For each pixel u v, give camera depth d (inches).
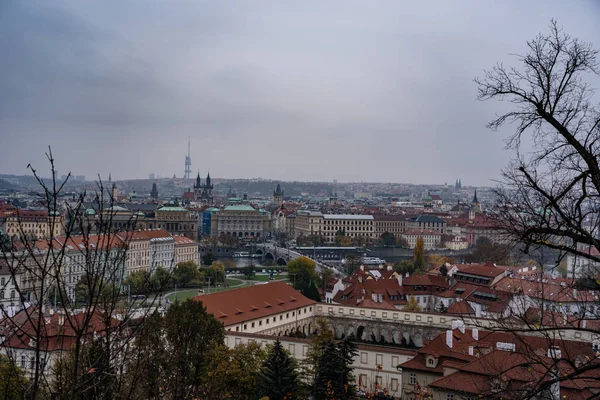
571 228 1631.4
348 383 5570.9
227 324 7790.4
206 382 3034.0
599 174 1561.3
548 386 1584.6
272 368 5187.0
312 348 6240.2
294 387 5275.6
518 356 4296.3
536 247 1664.6
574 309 5487.2
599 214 1593.3
